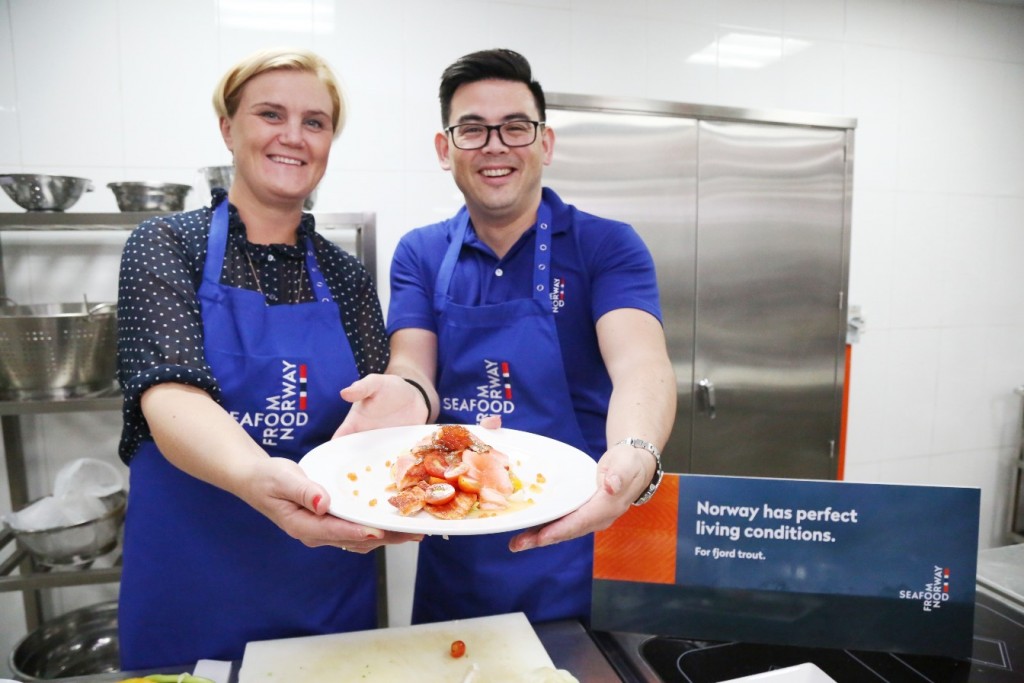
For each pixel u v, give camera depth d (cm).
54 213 175
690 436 247
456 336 130
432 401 124
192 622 111
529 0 229
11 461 205
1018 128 293
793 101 261
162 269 104
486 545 123
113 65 200
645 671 88
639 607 95
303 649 92
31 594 208
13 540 217
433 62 224
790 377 255
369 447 104
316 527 76
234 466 83
